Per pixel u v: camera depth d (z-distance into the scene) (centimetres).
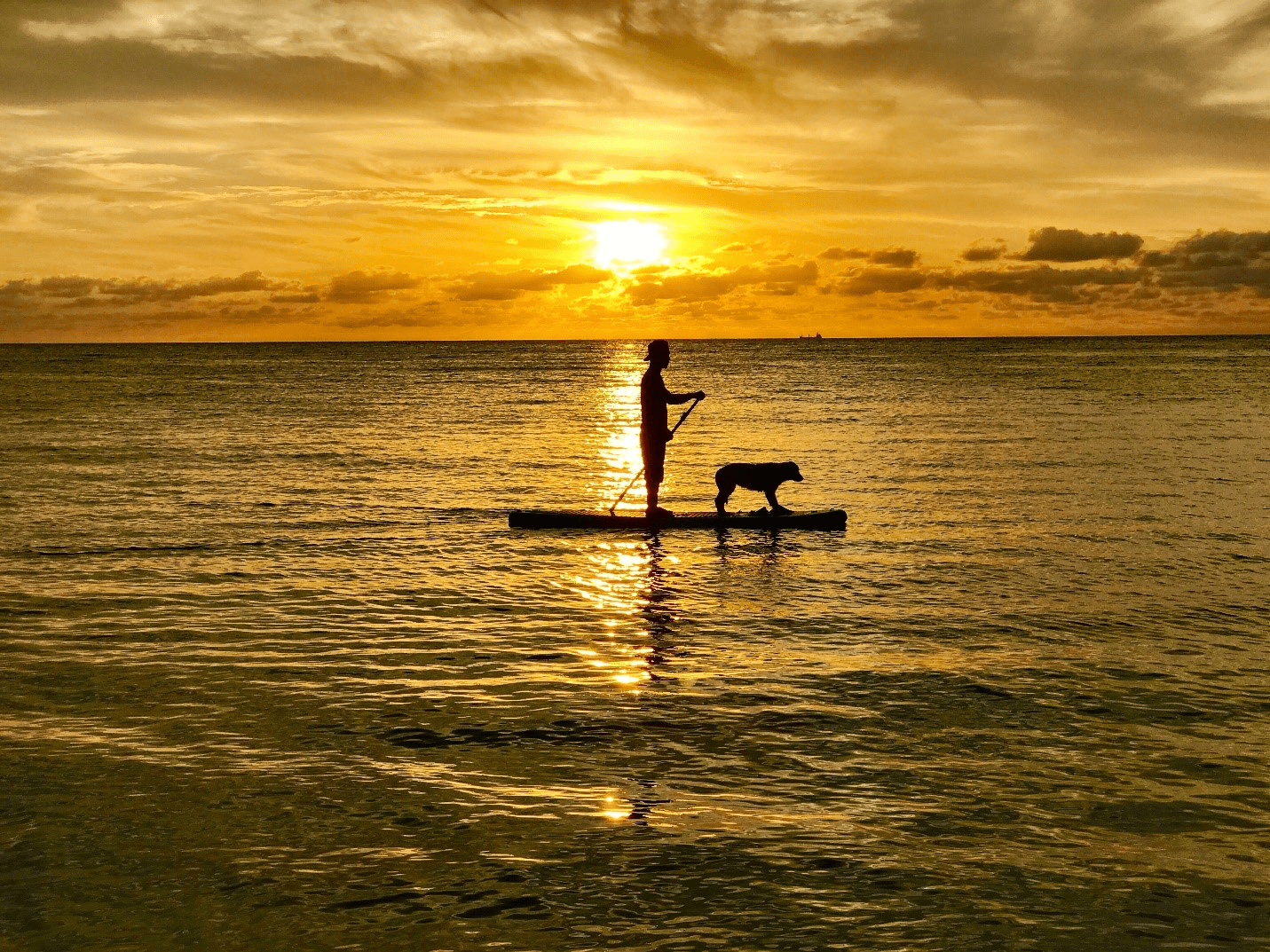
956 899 529
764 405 4816
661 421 1658
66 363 12400
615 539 1582
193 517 1748
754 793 657
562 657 962
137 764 698
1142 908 521
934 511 1823
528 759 711
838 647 992
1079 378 7356
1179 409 4344
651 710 812
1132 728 772
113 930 498
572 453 2852
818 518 1650
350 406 4938
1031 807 636
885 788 665
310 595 1200
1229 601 1170
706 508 1903
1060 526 1662
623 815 624
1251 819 620
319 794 651
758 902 525
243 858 568
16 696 840
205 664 930
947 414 4147
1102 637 1022
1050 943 490
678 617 1112
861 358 12556
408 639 1020
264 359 14000
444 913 513
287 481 2234
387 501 1945
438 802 641
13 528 1636
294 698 838
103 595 1191
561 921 507
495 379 8300
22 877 546
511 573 1333
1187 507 1845
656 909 518
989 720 790
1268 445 2884
